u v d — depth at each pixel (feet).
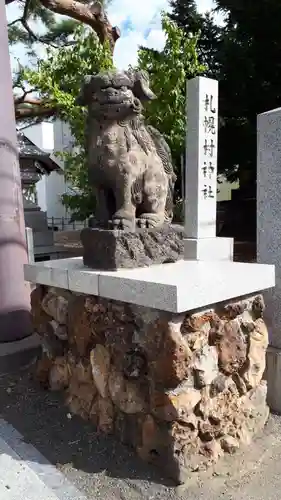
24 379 10.83
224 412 7.67
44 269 9.22
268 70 32.32
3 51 12.46
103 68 22.88
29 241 21.66
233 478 7.14
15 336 12.60
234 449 7.75
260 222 9.86
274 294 9.68
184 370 6.76
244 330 8.04
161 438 7.11
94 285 7.88
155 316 6.97
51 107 27.84
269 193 9.63
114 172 8.61
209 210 17.63
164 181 9.37
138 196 8.93
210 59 35.60
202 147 17.29
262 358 8.39
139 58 24.43
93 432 8.25
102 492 6.73
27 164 29.71
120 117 8.62
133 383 7.42
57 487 6.84
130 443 7.69
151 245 8.79
